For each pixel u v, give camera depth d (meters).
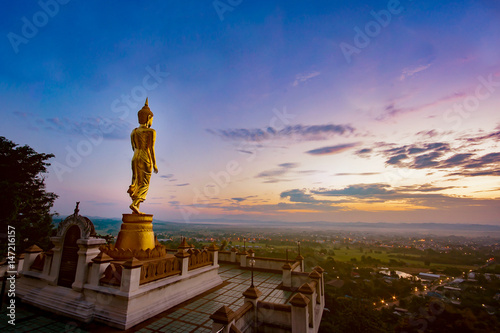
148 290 10.51
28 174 22.73
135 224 13.70
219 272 19.12
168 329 9.40
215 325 7.68
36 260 13.05
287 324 9.30
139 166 14.57
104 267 10.94
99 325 9.54
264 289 14.88
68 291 10.95
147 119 15.63
